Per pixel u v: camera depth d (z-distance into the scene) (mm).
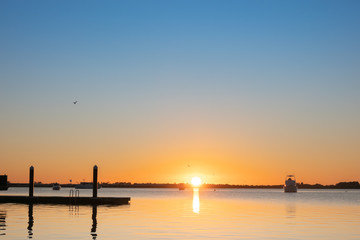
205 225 47625
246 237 38250
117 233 40312
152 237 37812
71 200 88812
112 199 90562
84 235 38812
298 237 38594
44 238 36812
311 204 102188
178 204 98062
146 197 163875
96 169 88312
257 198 155500
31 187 91312
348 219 56812
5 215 59688
